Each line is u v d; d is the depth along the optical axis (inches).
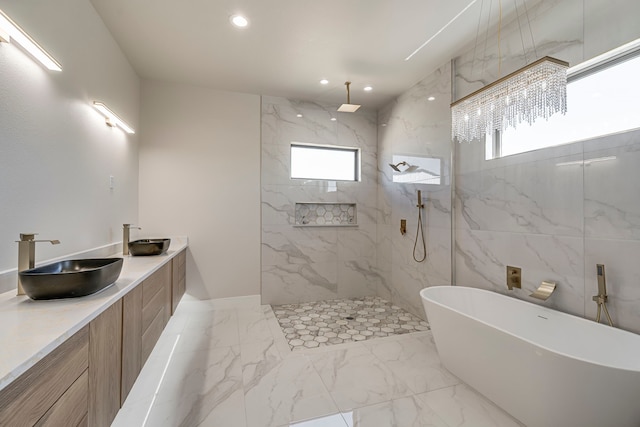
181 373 87.3
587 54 75.0
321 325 126.4
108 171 97.3
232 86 142.9
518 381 65.1
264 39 103.8
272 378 84.7
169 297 102.7
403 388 79.8
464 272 113.9
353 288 169.5
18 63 55.2
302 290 159.8
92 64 85.2
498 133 102.0
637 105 68.2
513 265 94.8
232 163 148.3
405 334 116.7
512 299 90.7
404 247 149.0
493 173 102.0
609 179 71.5
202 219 143.2
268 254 153.8
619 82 71.5
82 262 67.3
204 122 143.6
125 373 58.2
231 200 148.0
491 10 89.3
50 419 33.8
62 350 36.3
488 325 71.0
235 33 100.1
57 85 67.7
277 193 155.3
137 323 66.0
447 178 120.9
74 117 75.0
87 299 49.6
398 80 136.8
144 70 126.3
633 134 67.2
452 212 118.3
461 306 103.3
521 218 92.5
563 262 81.0
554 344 78.3
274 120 154.9
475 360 76.4
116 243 102.8
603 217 72.6
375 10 89.0
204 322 128.6
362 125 172.1
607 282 71.6
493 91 73.9
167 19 92.4
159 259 93.9
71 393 38.3
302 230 159.9
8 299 49.3
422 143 136.2
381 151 170.9
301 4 86.3
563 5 80.1
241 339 111.5
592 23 74.0
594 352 70.0
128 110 118.0
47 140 64.1
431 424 66.2
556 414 58.7
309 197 161.3
